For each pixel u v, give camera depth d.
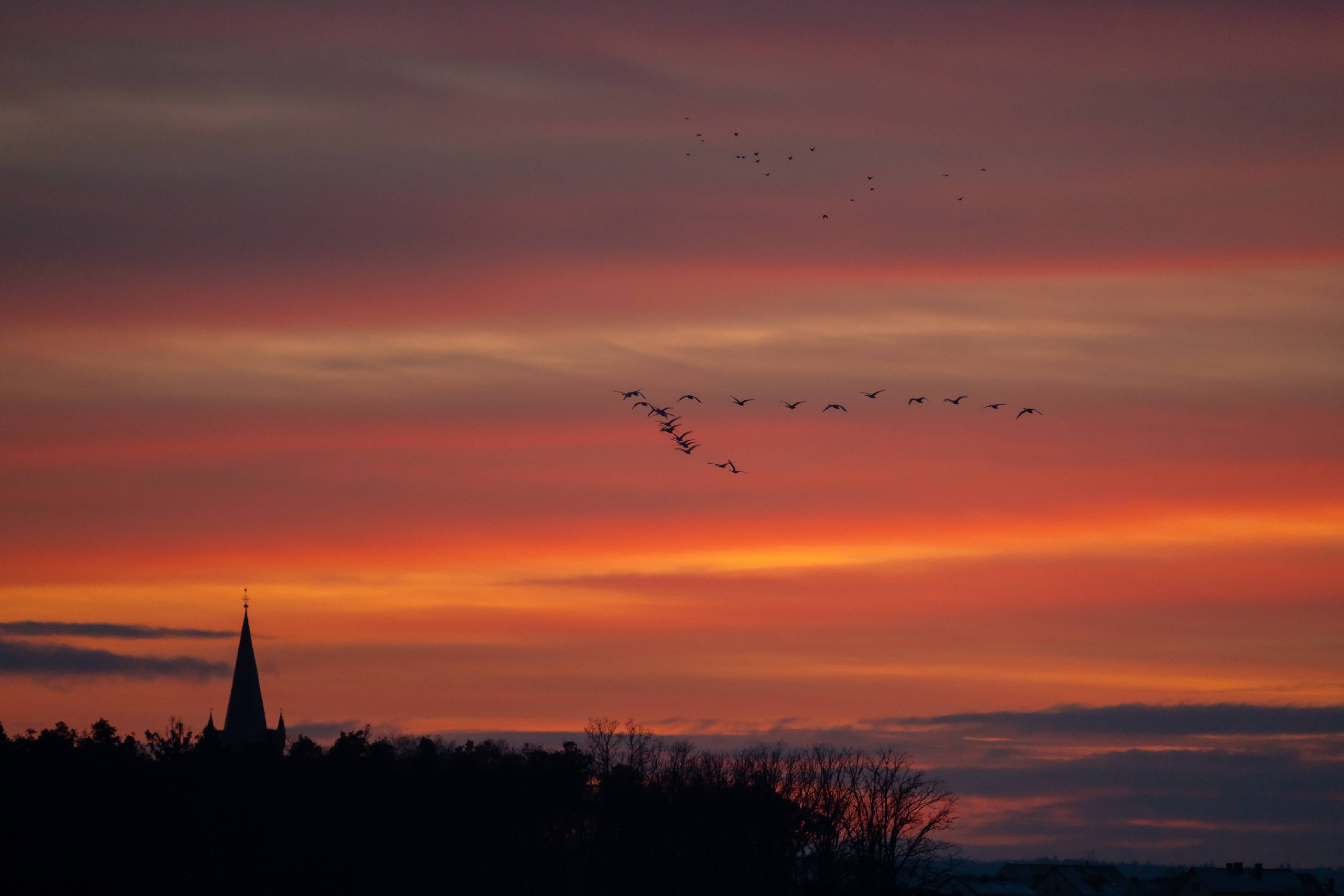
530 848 122.44
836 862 114.62
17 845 102.88
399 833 115.44
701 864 114.44
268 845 111.88
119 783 112.06
